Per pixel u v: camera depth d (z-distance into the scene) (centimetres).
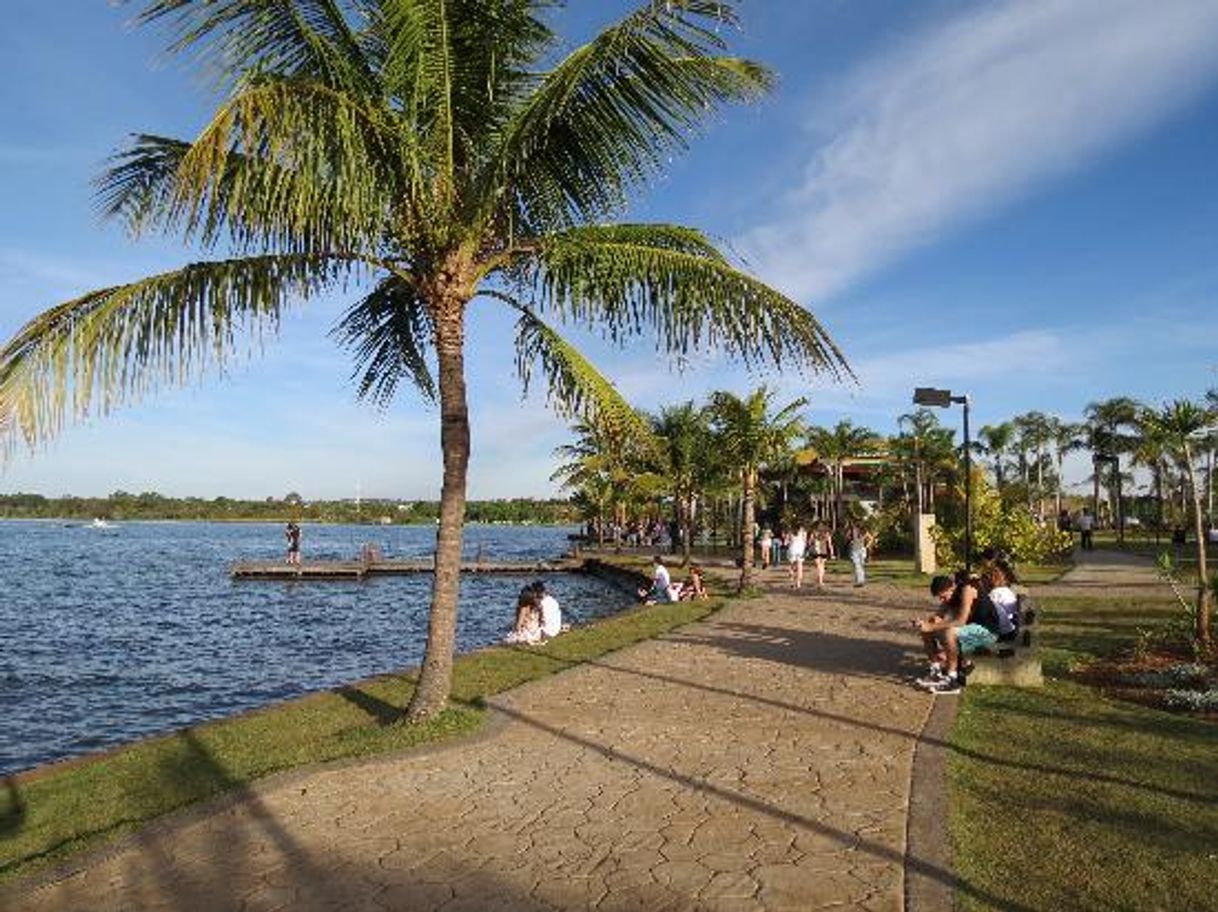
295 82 648
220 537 12450
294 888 499
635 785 659
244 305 762
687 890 476
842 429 4391
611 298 847
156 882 514
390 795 651
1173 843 507
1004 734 757
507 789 658
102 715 1451
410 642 2266
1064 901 443
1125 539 5203
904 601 1939
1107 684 955
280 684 1709
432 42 750
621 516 5788
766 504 4522
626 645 1359
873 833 548
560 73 717
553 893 479
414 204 796
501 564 4656
